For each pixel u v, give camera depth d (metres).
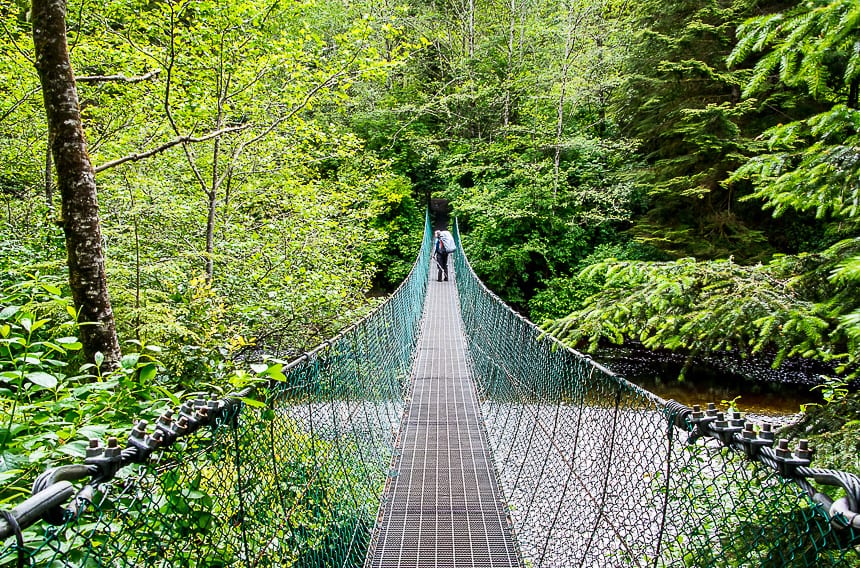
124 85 4.54
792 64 1.71
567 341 2.09
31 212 4.23
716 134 8.97
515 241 13.44
